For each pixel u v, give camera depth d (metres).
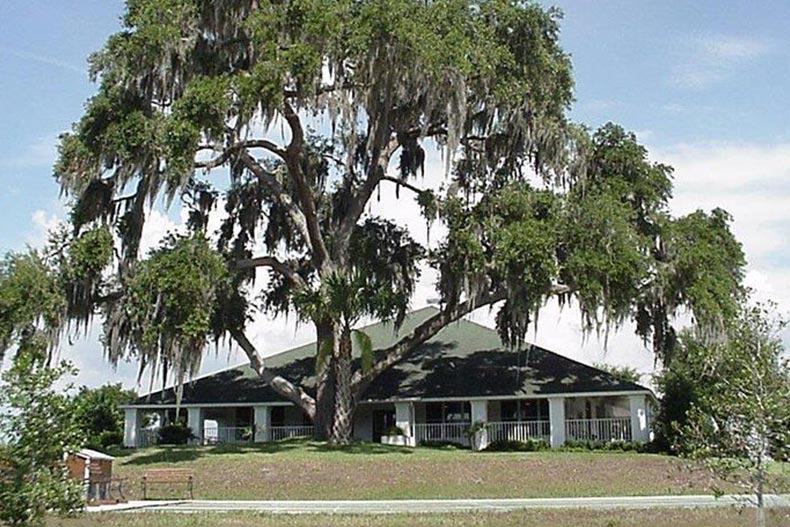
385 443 39.47
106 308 31.97
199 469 28.77
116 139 29.19
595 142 35.41
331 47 29.38
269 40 29.38
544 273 30.62
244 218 36.97
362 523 17.89
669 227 34.53
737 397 13.40
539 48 32.97
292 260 37.41
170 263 29.31
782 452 13.46
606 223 31.78
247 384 44.59
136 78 29.70
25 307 30.36
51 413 11.47
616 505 20.75
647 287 34.06
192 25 30.48
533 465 29.64
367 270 35.62
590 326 32.31
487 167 33.84
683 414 34.16
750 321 17.25
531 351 42.94
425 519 18.38
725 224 35.75
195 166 30.08
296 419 44.19
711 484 20.72
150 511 20.53
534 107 32.72
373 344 44.69
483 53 31.47
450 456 31.86
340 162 36.59
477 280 32.06
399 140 34.88
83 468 22.34
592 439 38.72
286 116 30.88
